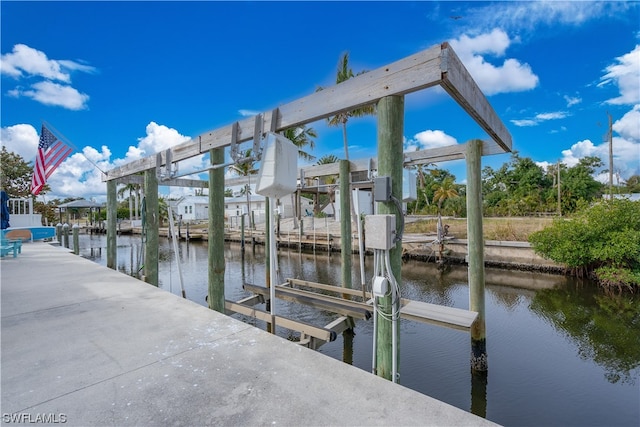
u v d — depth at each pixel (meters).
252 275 11.06
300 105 2.81
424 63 2.06
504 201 23.19
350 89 2.46
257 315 4.09
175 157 4.45
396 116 2.25
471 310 4.33
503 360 4.62
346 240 6.10
